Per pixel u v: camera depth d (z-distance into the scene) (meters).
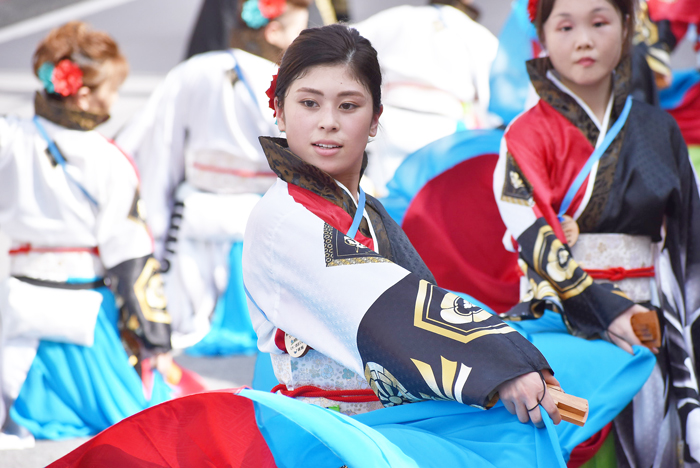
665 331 8.22
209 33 21.14
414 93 16.75
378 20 16.94
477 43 17.11
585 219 8.00
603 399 6.97
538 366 5.21
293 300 5.71
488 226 10.66
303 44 5.82
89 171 11.70
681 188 8.14
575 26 7.80
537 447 5.29
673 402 8.20
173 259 15.89
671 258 8.21
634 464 7.98
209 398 5.58
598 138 8.02
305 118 5.78
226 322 16.11
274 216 5.74
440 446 5.36
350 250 5.54
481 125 17.59
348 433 4.94
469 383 5.08
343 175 6.07
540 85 8.21
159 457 5.94
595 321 7.45
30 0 45.53
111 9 45.72
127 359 12.03
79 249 11.84
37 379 11.74
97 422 12.00
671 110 14.63
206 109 15.46
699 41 15.27
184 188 15.95
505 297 10.35
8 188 11.72
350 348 5.45
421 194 10.57
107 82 11.95
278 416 5.66
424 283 5.44
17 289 11.76
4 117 12.00
